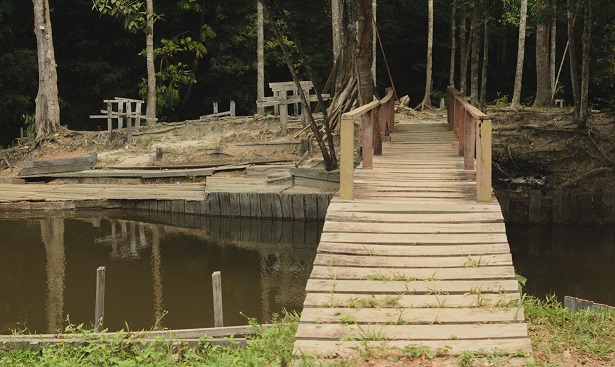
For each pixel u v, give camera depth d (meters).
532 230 19.98
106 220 21.75
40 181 25.88
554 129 23.48
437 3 42.84
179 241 19.00
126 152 26.69
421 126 20.42
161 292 14.30
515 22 34.94
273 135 25.84
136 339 8.59
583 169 22.42
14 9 35.06
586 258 16.84
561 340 7.11
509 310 7.11
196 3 37.00
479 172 9.86
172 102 35.62
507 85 45.47
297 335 6.81
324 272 7.88
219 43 38.12
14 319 12.62
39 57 29.11
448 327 6.87
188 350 8.20
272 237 19.55
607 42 34.06
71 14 37.44
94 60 38.47
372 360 6.42
